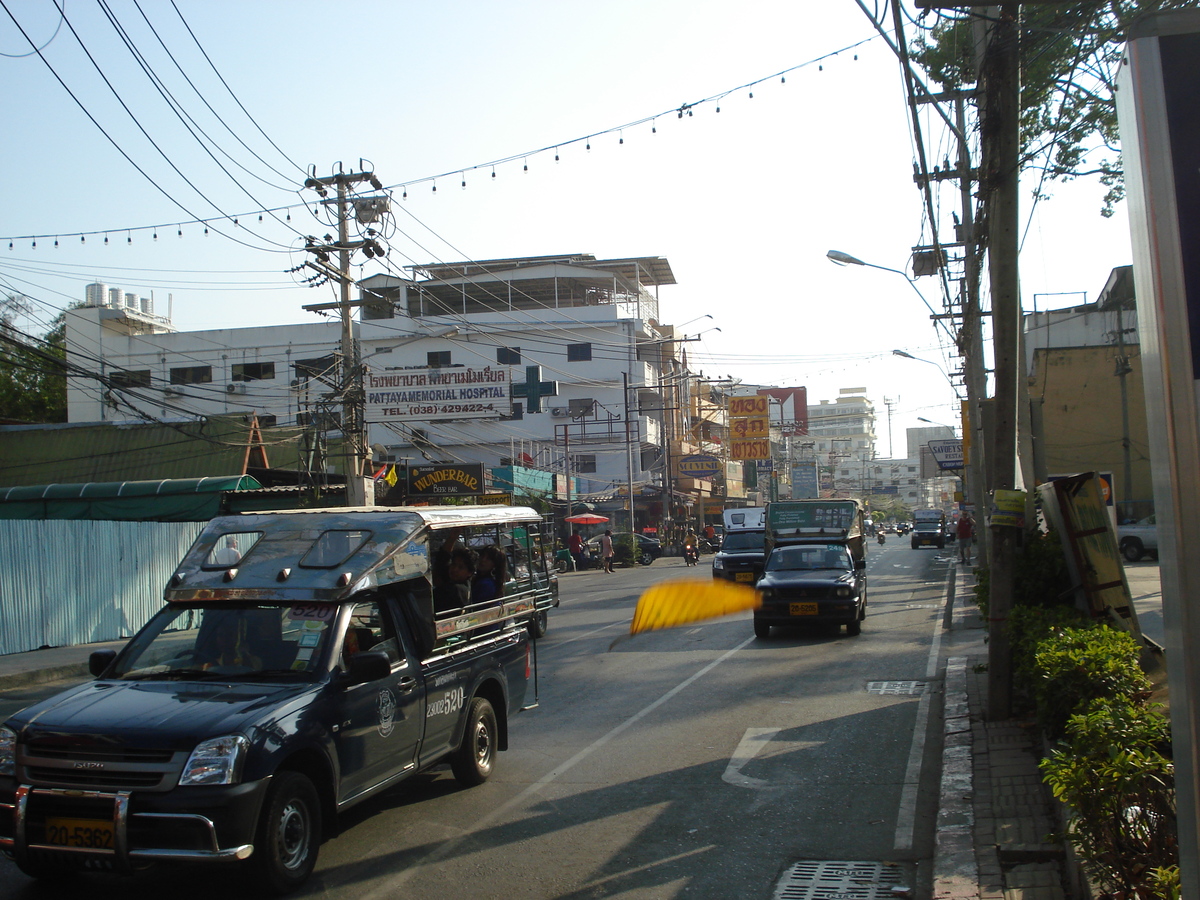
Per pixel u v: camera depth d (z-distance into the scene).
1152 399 2.46
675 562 46.50
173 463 29.72
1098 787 3.71
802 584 15.19
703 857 5.57
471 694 7.19
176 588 6.16
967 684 10.23
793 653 13.69
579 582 33.31
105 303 57.09
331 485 26.02
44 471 30.14
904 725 8.84
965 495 34.53
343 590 5.91
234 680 5.55
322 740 5.30
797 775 7.28
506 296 56.47
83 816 4.71
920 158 10.27
